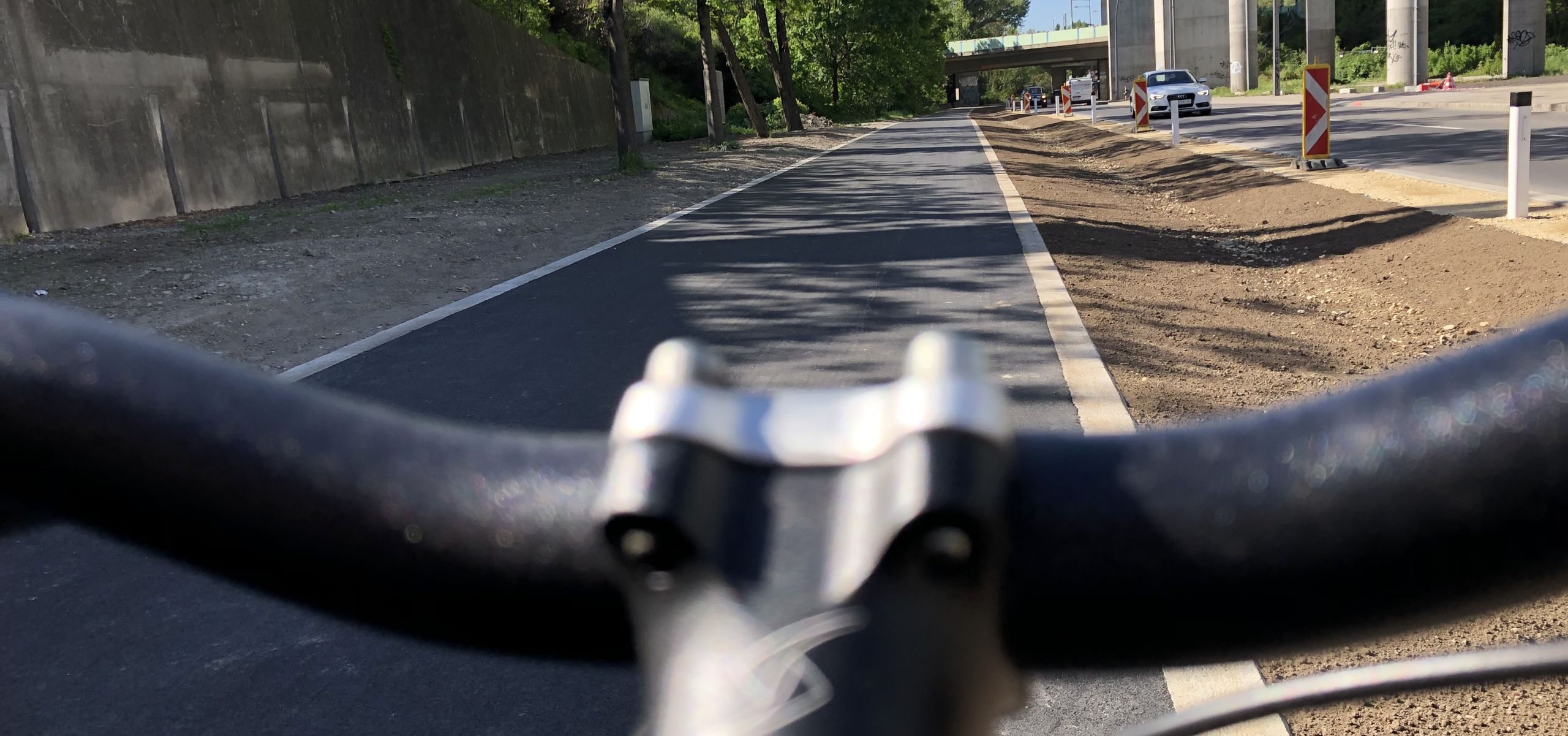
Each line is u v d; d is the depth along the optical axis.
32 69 14.70
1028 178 18.66
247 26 20.39
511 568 0.40
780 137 40.66
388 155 25.53
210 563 0.44
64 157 15.06
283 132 21.17
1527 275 7.89
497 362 6.91
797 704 0.34
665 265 10.38
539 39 38.81
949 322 7.33
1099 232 11.70
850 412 0.41
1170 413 5.24
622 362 6.75
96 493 0.43
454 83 30.16
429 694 3.12
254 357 7.33
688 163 26.56
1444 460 0.33
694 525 0.37
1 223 13.74
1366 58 75.94
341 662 3.30
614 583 0.39
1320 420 0.38
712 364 0.45
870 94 62.91
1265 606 0.37
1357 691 0.56
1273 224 12.70
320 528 0.41
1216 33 80.31
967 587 0.36
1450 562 0.34
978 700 0.37
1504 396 0.33
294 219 15.58
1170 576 0.37
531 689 3.11
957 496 0.35
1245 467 0.37
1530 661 0.51
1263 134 25.34
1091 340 6.62
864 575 0.36
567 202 17.58
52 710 3.12
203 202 18.20
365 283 9.98
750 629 0.36
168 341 0.48
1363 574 0.35
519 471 0.41
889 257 10.15
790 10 43.97
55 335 0.45
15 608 3.70
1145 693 2.92
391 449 0.43
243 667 3.30
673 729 0.35
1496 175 13.89
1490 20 80.00
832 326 7.41
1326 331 7.32
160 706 3.12
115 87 16.39
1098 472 0.40
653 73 54.97
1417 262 9.27
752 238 12.13
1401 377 0.37
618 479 0.38
